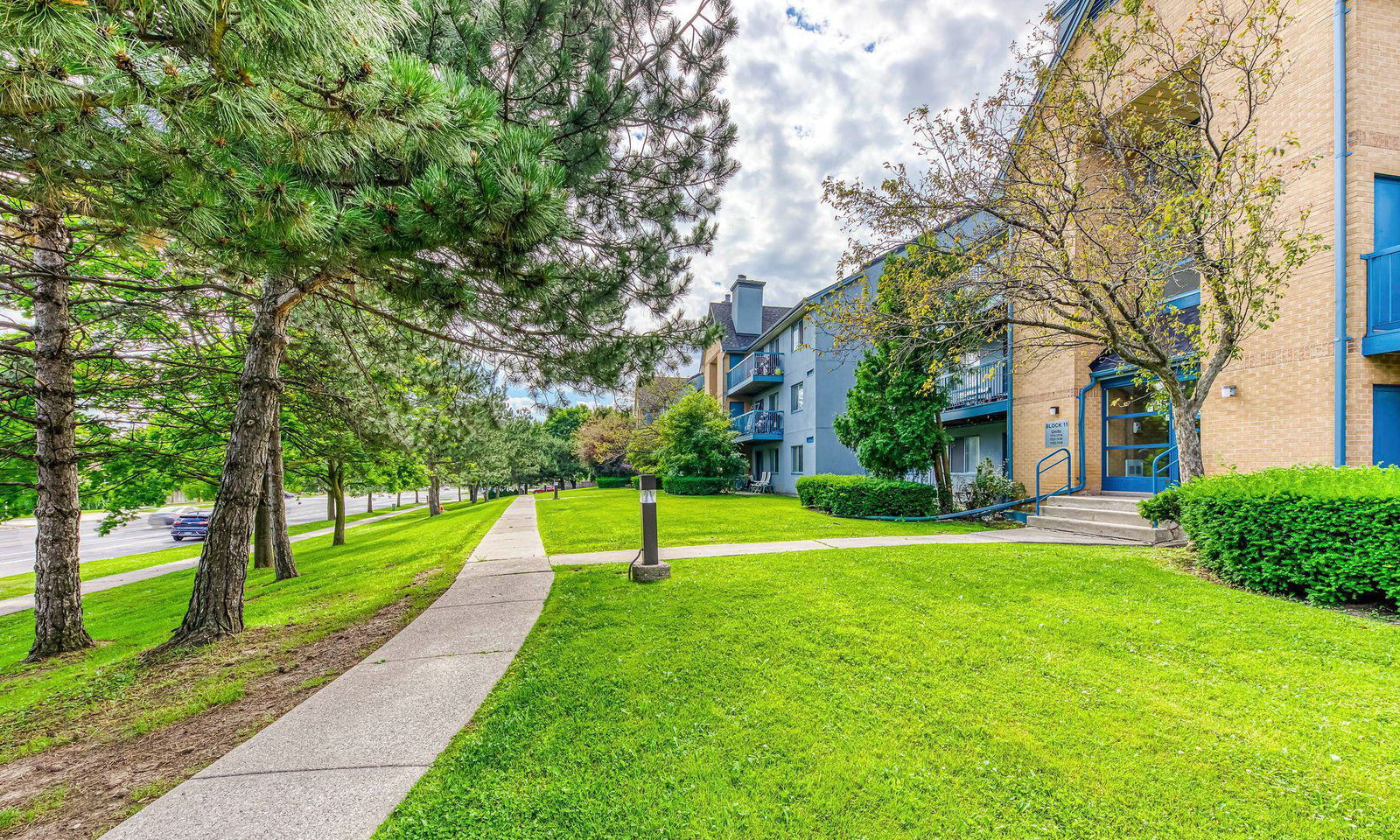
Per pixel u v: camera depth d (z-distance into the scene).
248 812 2.32
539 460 35.75
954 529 9.73
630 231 5.79
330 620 5.78
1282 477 5.14
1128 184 6.60
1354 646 3.60
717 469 23.31
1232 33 6.26
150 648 5.24
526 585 6.43
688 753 2.64
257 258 3.03
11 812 2.43
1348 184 6.22
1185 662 3.50
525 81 4.33
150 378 7.29
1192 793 2.25
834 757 2.58
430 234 3.05
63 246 5.65
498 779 2.49
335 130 2.58
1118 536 8.24
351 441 10.33
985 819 2.13
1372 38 6.25
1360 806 2.14
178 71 2.22
